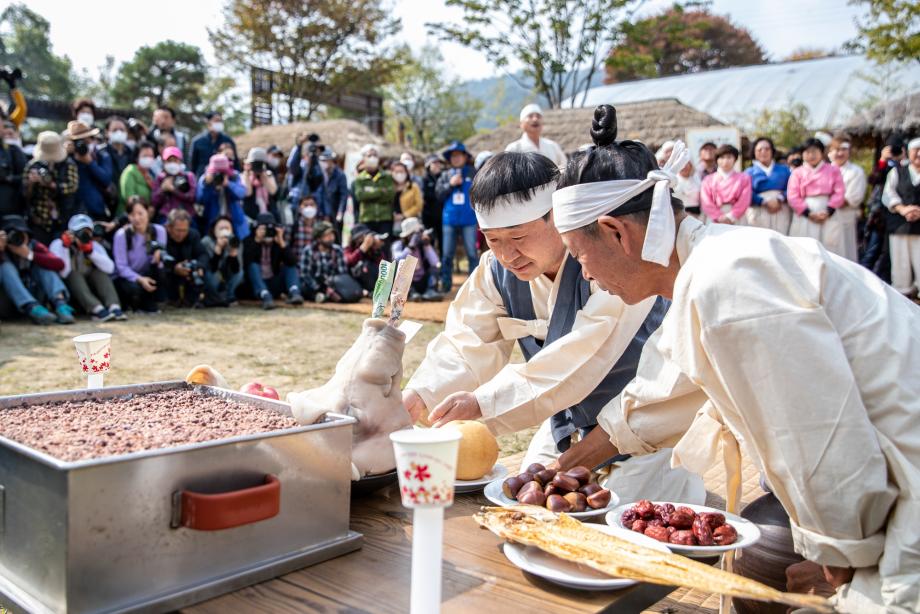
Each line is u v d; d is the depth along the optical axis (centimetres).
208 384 201
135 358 650
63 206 870
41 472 120
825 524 145
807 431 141
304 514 148
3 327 783
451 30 2558
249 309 996
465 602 135
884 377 147
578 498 174
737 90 3231
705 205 1101
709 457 196
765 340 142
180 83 6066
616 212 165
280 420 165
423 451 110
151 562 125
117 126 966
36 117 2978
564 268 241
